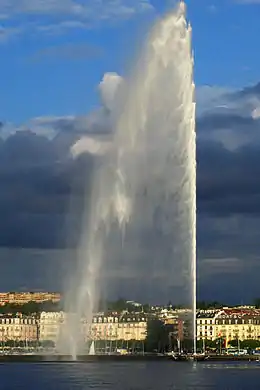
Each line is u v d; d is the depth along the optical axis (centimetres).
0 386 15762
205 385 15550
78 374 18625
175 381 16438
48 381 16638
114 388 14862
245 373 19012
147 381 16388
